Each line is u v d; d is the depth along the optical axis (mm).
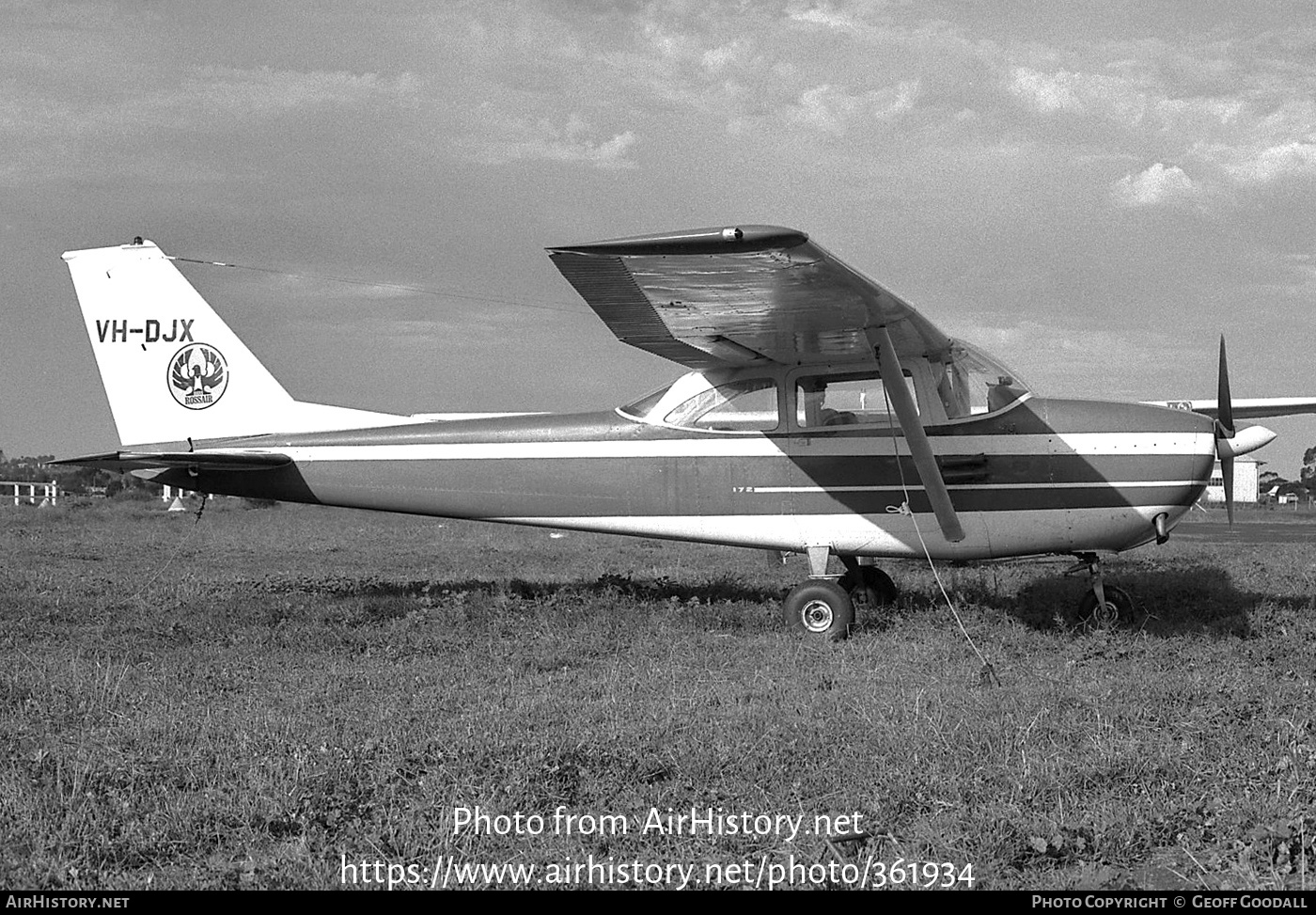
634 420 10047
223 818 4414
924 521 9453
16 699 6352
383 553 17797
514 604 9914
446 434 10344
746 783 4844
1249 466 54875
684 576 13430
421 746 5309
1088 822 4297
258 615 9305
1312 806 4426
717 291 7746
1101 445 9242
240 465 10477
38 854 4070
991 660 7645
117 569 14164
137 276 10977
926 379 9453
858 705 6082
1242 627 8969
